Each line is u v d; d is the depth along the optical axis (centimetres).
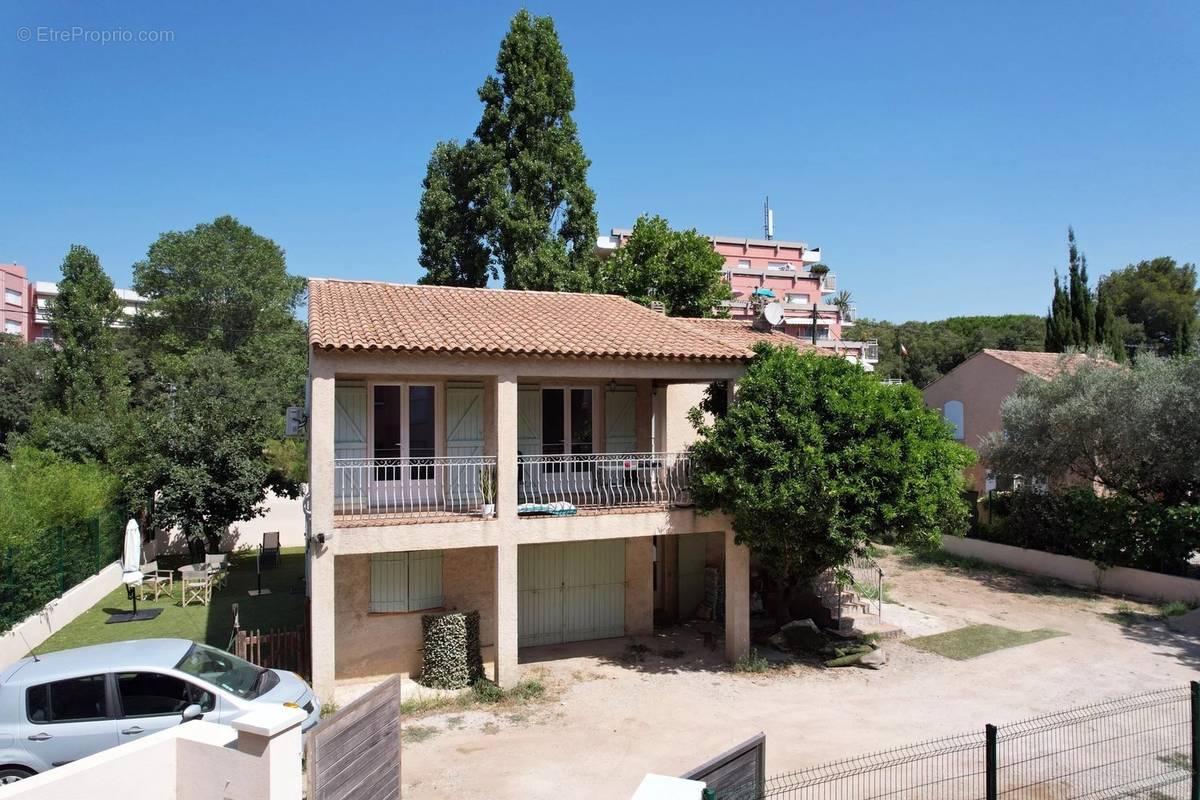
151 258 4916
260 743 629
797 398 1334
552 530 1339
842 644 1513
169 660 886
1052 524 2188
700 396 1867
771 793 739
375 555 1389
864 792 911
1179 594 1872
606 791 950
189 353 4372
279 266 5241
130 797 629
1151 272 5603
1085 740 1070
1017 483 2370
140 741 650
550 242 2917
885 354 6969
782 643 1550
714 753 1056
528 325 1470
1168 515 1900
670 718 1191
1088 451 2192
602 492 1630
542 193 2978
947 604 1895
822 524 1305
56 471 1905
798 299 6550
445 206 2942
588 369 1361
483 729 1153
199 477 2205
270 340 4812
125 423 2666
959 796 900
